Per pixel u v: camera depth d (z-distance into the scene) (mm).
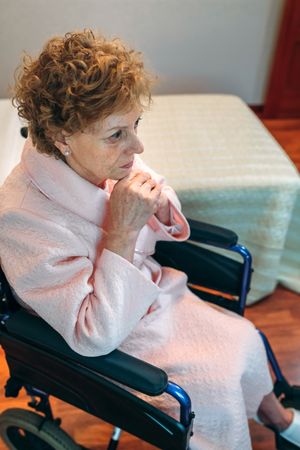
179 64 2459
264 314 1611
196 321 970
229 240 1000
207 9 2264
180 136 1571
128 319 762
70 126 664
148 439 844
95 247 795
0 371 1380
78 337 728
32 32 2199
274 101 2672
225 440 885
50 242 741
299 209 1486
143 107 724
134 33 2287
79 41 679
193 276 1148
